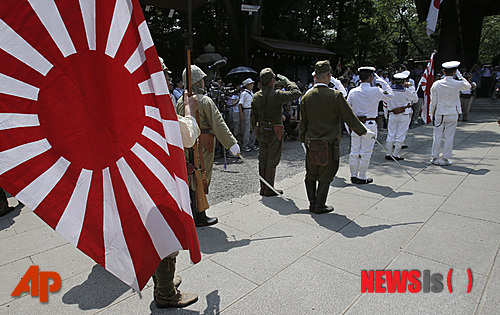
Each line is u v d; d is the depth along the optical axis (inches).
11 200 205.2
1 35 52.4
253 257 120.6
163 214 73.0
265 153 192.7
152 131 70.7
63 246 138.3
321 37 1000.9
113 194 65.4
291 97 182.4
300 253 122.2
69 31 58.8
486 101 609.9
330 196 187.0
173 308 93.9
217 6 723.4
